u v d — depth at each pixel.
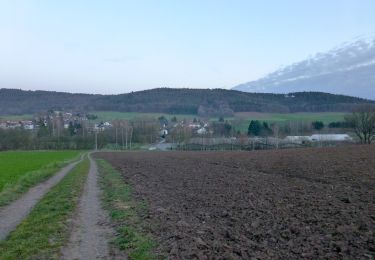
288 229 13.30
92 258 11.48
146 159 61.41
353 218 14.41
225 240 12.43
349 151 45.84
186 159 56.41
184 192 23.20
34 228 15.20
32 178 34.56
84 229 15.06
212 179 29.25
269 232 13.08
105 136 147.62
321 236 12.34
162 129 179.50
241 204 18.33
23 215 18.81
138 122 166.62
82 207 19.95
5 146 125.44
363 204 16.98
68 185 29.78
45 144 135.88
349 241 11.66
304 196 19.72
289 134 143.00
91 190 26.88
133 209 18.58
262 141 118.00
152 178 32.22
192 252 11.23
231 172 34.06
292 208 16.77
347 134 115.44
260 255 10.75
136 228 14.63
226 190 23.19
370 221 13.87
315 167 32.91
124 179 32.97
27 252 12.05
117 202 20.84
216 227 14.19
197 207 18.17
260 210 16.69
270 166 37.34
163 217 16.22
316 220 14.36
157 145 148.12
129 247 12.30
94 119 196.25
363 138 96.69
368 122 93.88
